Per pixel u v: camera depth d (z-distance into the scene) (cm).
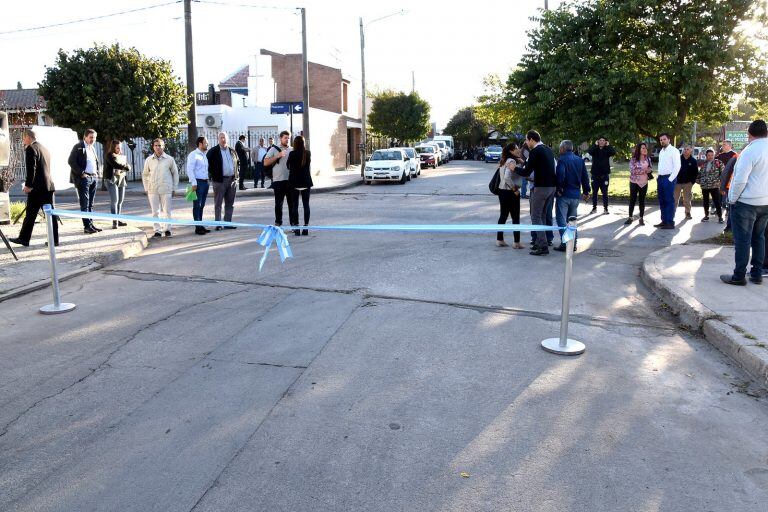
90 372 499
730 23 1800
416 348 550
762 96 1850
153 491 333
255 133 3189
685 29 1783
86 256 912
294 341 567
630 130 1875
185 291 747
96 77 2181
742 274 722
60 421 415
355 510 316
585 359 529
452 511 315
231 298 714
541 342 566
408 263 905
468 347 554
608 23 1845
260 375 489
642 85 1838
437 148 4238
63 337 585
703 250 956
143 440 388
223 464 359
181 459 364
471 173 3425
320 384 471
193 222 714
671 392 465
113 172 1173
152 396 452
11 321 634
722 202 1330
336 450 374
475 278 814
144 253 991
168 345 560
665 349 560
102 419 417
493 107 2666
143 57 2300
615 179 2700
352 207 1688
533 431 400
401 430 400
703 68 1767
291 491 332
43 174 960
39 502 324
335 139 3753
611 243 1096
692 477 349
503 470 353
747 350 513
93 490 334
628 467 359
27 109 3134
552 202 984
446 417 418
